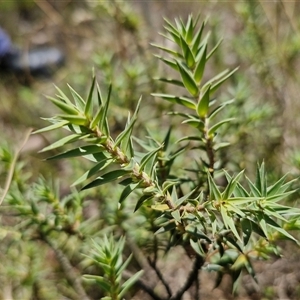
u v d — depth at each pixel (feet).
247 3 2.49
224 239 1.36
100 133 1.20
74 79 2.61
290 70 2.47
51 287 1.99
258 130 2.04
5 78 3.64
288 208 1.26
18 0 4.18
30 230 1.76
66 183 2.38
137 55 2.62
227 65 2.76
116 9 2.61
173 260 1.85
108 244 1.42
